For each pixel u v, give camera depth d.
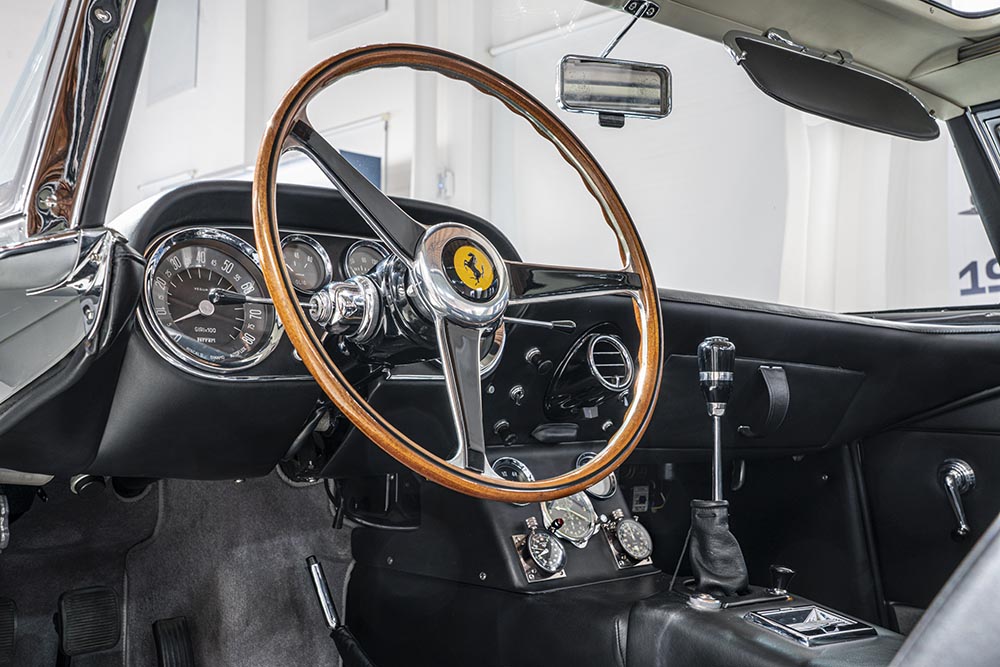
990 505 1.76
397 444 0.91
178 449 1.20
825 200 4.66
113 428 1.13
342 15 6.92
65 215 1.00
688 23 1.48
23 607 1.56
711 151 5.20
